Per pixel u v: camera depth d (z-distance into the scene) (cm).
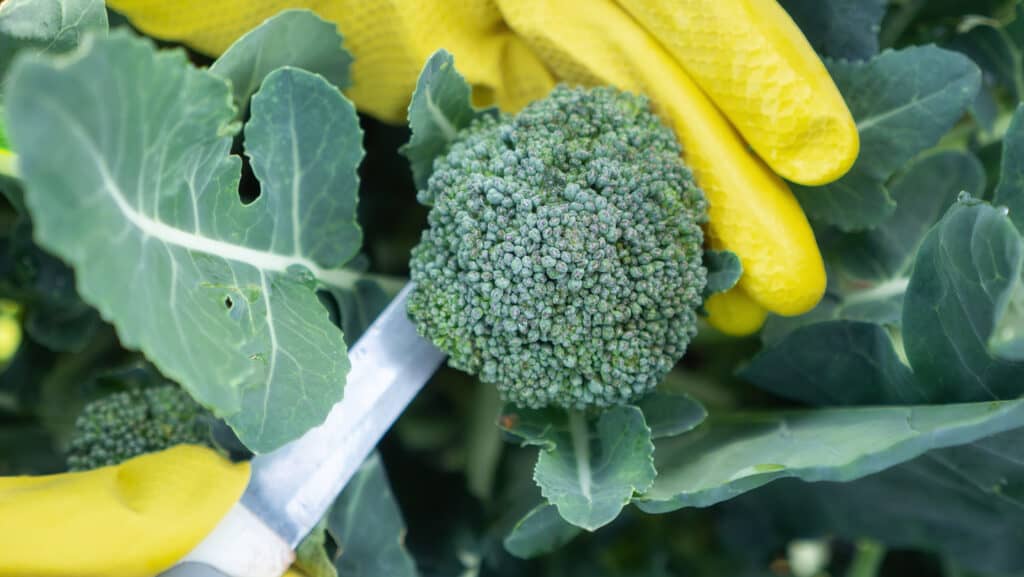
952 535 56
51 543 42
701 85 47
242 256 45
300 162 47
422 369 48
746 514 60
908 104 49
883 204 50
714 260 47
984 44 54
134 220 39
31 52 46
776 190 47
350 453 46
